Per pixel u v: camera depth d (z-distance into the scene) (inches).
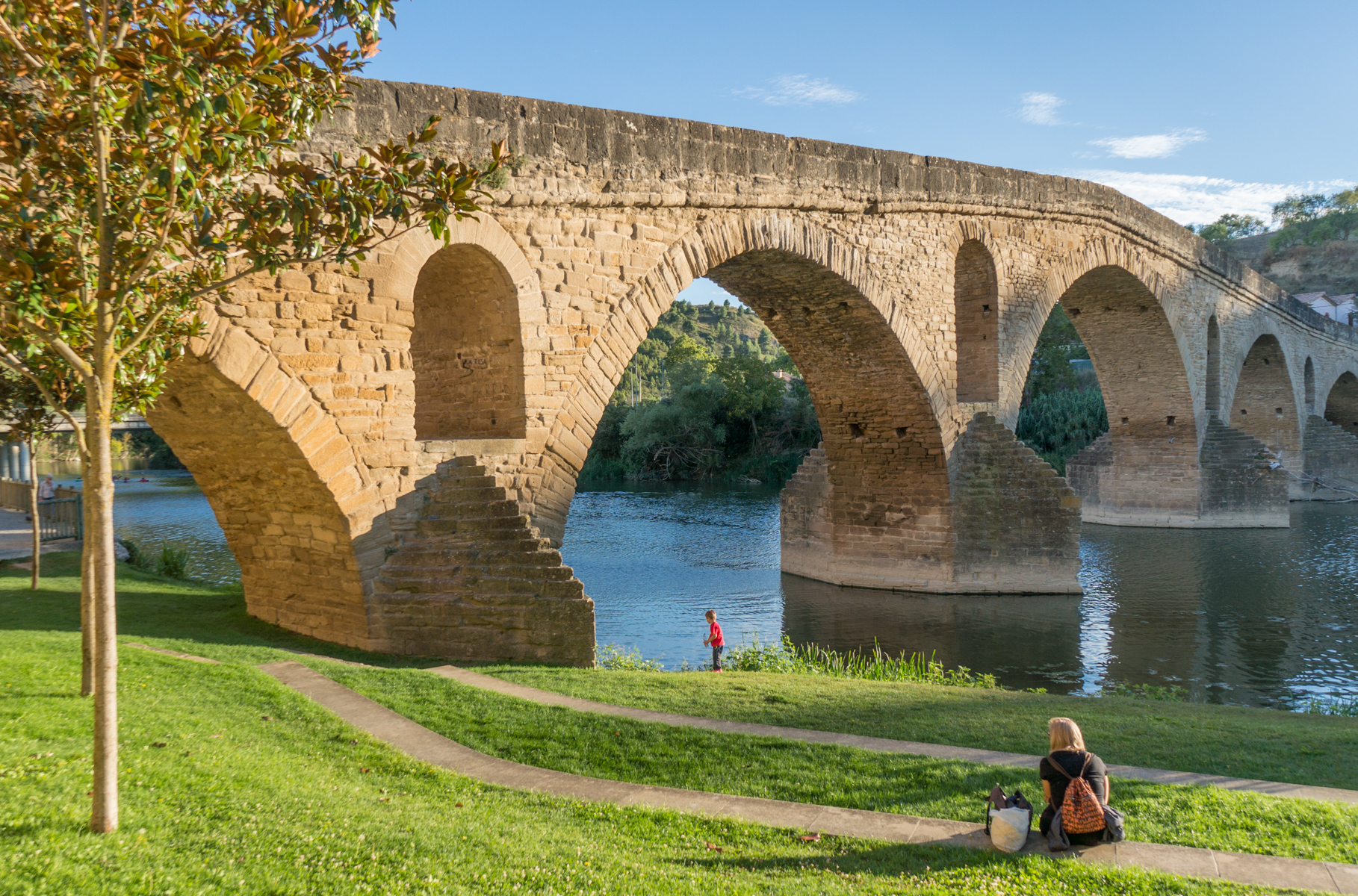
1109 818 224.5
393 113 454.3
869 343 800.3
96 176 195.2
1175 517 1347.2
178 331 245.4
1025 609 828.6
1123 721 383.2
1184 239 1201.4
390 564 471.8
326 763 280.1
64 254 200.2
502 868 198.7
